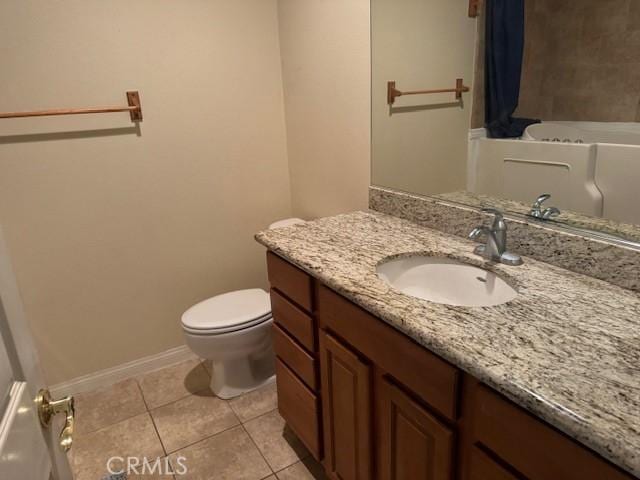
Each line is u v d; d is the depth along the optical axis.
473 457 0.85
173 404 1.99
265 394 2.04
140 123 1.93
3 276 0.64
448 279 1.31
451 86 1.40
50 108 1.74
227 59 2.07
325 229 1.57
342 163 1.95
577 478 0.66
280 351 1.60
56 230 1.87
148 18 1.85
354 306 1.11
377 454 1.17
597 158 1.07
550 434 0.68
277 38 2.18
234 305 1.97
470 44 1.32
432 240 1.42
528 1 1.15
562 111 1.12
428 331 0.87
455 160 1.44
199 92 2.04
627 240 1.04
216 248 2.29
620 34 0.98
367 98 1.72
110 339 2.12
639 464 0.56
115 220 1.99
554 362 0.76
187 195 2.14
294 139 2.27
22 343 0.67
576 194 1.13
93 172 1.89
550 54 1.12
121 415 1.92
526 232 1.22
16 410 0.55
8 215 1.76
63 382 2.04
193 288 2.28
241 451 1.71
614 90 1.01
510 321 0.90
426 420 0.94
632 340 0.82
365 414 1.15
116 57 1.82
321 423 1.44
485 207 1.37
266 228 2.42
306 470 1.61
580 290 1.03
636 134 0.99
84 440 1.78
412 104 1.54
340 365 1.22
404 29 1.50
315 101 2.03
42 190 1.80
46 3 1.65
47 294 1.92
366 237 1.47
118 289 2.08
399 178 1.68
